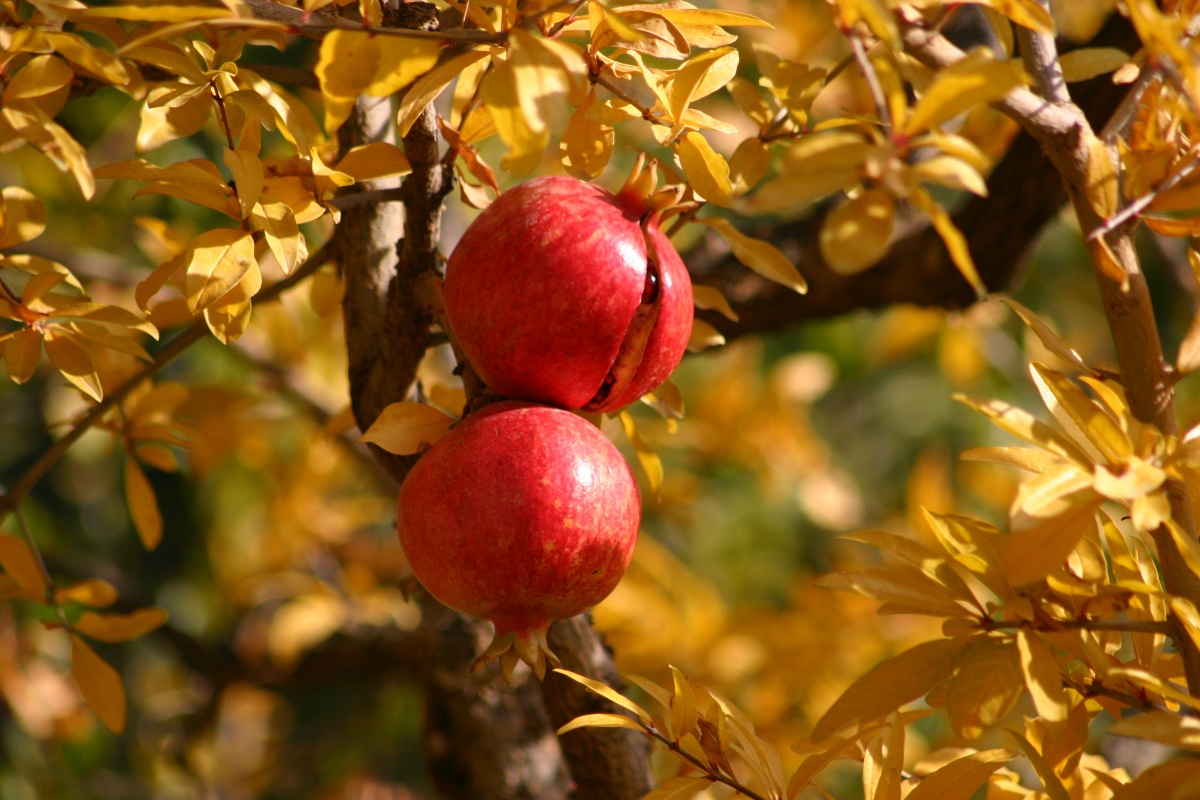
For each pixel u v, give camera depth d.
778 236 1.99
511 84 1.46
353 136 1.67
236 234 1.55
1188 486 1.51
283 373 2.45
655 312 1.54
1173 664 1.55
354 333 1.65
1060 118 1.51
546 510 1.51
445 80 1.55
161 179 1.55
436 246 1.61
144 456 1.80
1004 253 1.92
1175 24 1.44
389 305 1.63
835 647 2.48
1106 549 1.60
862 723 1.51
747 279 1.97
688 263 2.01
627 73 1.57
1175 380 1.53
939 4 1.51
